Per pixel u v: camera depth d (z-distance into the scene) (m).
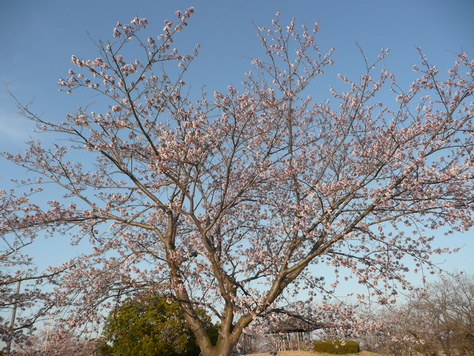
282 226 10.46
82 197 10.03
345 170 11.06
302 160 10.90
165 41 8.48
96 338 11.75
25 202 11.09
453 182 8.60
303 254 10.84
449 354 23.72
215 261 9.15
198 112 11.03
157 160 8.77
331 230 8.96
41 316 10.45
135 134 10.15
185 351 18.06
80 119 9.53
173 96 9.95
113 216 9.97
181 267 10.85
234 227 11.58
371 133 10.42
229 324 9.30
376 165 8.82
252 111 9.59
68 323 9.16
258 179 10.62
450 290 24.62
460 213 8.72
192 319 9.90
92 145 9.59
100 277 9.89
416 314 25.59
